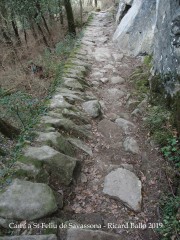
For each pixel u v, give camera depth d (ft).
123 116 15.40
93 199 10.06
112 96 17.70
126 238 8.82
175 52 13.23
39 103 17.70
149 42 22.11
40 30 32.83
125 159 12.11
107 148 12.82
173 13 13.52
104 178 10.96
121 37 28.22
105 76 20.57
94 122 14.69
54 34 35.68
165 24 14.88
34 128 12.94
